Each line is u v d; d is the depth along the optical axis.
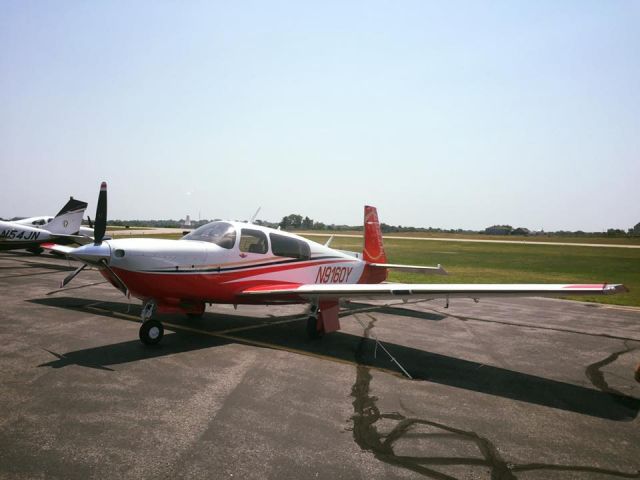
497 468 2.97
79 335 5.95
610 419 3.92
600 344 6.79
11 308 7.57
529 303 11.02
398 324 7.91
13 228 16.20
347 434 3.38
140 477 2.66
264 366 5.02
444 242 55.91
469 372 5.16
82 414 3.49
